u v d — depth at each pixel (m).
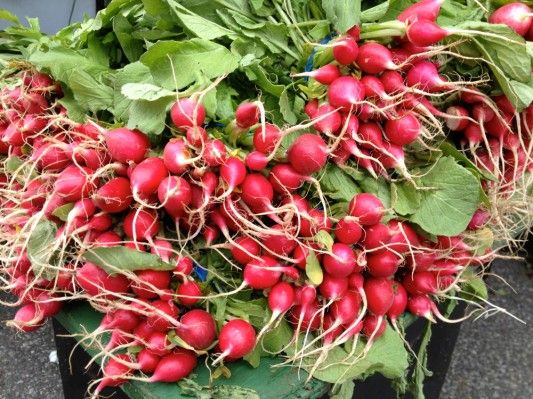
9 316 0.80
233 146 0.34
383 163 0.36
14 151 0.42
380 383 0.44
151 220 0.32
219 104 0.36
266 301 0.34
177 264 0.32
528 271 0.92
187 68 0.35
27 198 0.37
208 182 0.31
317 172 0.35
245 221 0.31
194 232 0.34
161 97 0.33
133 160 0.32
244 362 0.35
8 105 0.42
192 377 0.33
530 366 0.74
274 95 0.38
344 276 0.33
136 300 0.31
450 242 0.37
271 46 0.39
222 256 0.34
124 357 0.33
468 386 0.71
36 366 0.73
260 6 0.39
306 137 0.32
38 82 0.39
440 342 0.51
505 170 0.42
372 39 0.35
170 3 0.37
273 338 0.34
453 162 0.36
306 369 0.34
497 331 0.80
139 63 0.37
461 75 0.37
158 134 0.34
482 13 0.38
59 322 0.44
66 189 0.32
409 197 0.36
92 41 0.43
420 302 0.38
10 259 0.36
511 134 0.39
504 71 0.35
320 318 0.35
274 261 0.33
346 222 0.33
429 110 0.35
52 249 0.33
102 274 0.33
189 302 0.33
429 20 0.33
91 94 0.38
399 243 0.34
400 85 0.33
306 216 0.32
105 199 0.31
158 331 0.32
